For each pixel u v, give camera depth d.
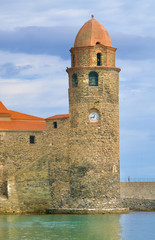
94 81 71.88
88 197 70.31
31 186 72.00
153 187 79.25
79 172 70.94
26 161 73.00
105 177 70.81
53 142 73.44
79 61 71.88
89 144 70.94
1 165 72.06
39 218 66.06
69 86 73.19
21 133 73.38
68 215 69.25
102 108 71.44
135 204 78.31
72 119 72.12
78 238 52.28
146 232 56.22
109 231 56.53
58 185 72.44
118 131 73.19
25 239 51.38
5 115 75.62
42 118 79.12
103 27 73.94
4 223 61.31
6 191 71.44
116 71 73.06
